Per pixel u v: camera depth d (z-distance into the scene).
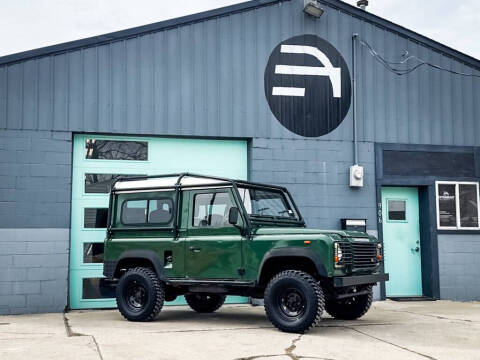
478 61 12.50
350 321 8.58
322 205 11.30
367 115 11.77
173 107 10.80
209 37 11.10
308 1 11.36
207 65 11.04
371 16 11.98
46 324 8.27
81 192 10.42
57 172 10.19
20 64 10.19
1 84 10.08
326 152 11.45
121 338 6.92
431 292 11.65
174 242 8.20
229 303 10.84
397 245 11.94
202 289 8.11
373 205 11.55
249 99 11.18
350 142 11.59
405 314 9.45
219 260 7.84
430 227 11.80
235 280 7.71
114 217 8.88
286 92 11.38
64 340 6.80
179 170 10.91
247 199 8.17
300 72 11.50
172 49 10.91
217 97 11.03
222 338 6.91
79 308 10.22
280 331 7.42
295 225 8.80
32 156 10.11
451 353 6.28
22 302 9.79
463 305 10.80
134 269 8.53
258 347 6.38
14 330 7.68
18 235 9.91
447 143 12.16
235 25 11.25
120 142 10.69
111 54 10.61
